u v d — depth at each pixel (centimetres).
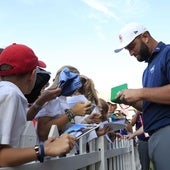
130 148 664
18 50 163
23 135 165
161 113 256
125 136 512
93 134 296
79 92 323
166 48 261
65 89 246
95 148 338
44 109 235
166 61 255
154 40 285
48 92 229
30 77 167
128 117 614
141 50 279
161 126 254
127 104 286
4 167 141
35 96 218
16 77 162
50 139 160
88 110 228
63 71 245
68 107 263
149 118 264
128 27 284
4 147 144
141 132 485
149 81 271
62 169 205
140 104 289
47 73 220
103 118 339
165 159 249
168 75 250
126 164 580
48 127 228
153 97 244
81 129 215
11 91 146
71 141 159
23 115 153
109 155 396
